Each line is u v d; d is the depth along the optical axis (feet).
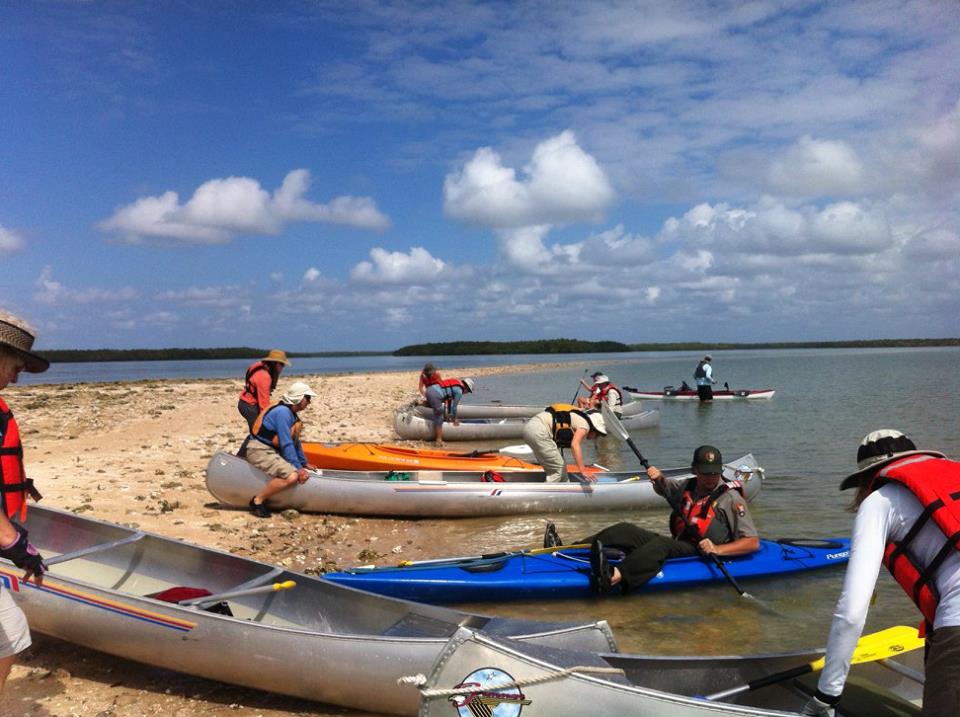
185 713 14.19
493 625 14.57
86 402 74.08
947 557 9.14
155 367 298.76
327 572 22.00
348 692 13.85
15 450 11.84
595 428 34.22
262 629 14.02
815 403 85.92
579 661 11.88
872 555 9.36
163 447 46.47
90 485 33.71
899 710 12.89
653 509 34.19
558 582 21.75
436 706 11.37
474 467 37.01
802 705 13.38
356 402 89.71
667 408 84.12
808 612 21.12
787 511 33.24
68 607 15.21
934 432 57.88
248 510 31.35
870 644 14.35
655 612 20.99
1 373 11.25
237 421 61.31
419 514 31.94
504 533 29.89
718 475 23.44
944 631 9.01
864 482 10.75
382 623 16.10
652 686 13.06
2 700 14.42
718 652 18.43
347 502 31.35
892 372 163.63
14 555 11.30
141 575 19.06
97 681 15.39
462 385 60.23
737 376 153.48
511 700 11.41
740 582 23.07
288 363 34.27
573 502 33.06
